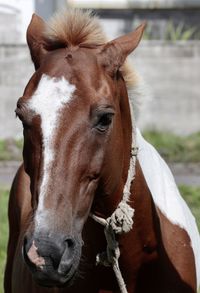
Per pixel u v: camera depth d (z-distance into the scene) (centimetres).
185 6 3869
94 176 670
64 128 649
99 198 708
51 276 638
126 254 745
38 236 624
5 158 2416
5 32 3372
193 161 2389
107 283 751
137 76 751
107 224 725
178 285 780
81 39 711
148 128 2731
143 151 818
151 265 761
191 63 2750
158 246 766
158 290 770
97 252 739
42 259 625
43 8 3412
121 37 729
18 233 909
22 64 2748
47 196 638
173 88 2755
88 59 683
